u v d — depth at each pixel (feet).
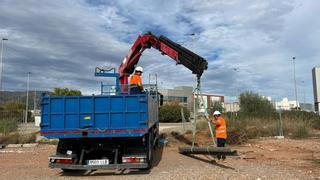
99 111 35.27
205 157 47.26
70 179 33.71
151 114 39.96
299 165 40.70
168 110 159.43
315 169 37.55
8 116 96.27
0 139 68.13
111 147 35.81
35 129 100.53
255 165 40.45
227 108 185.47
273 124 86.43
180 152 47.93
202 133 74.79
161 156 48.21
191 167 38.88
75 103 35.47
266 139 73.72
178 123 150.20
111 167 34.58
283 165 40.63
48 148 60.80
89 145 36.01
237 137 65.72
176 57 47.67
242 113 134.82
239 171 35.81
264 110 152.87
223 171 35.70
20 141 68.59
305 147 58.95
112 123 35.12
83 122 35.19
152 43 50.29
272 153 51.88
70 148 35.94
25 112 102.42
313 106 244.63
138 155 34.68
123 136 34.81
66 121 35.32
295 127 82.02
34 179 33.96
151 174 34.94
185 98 267.80
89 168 34.47
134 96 35.27
